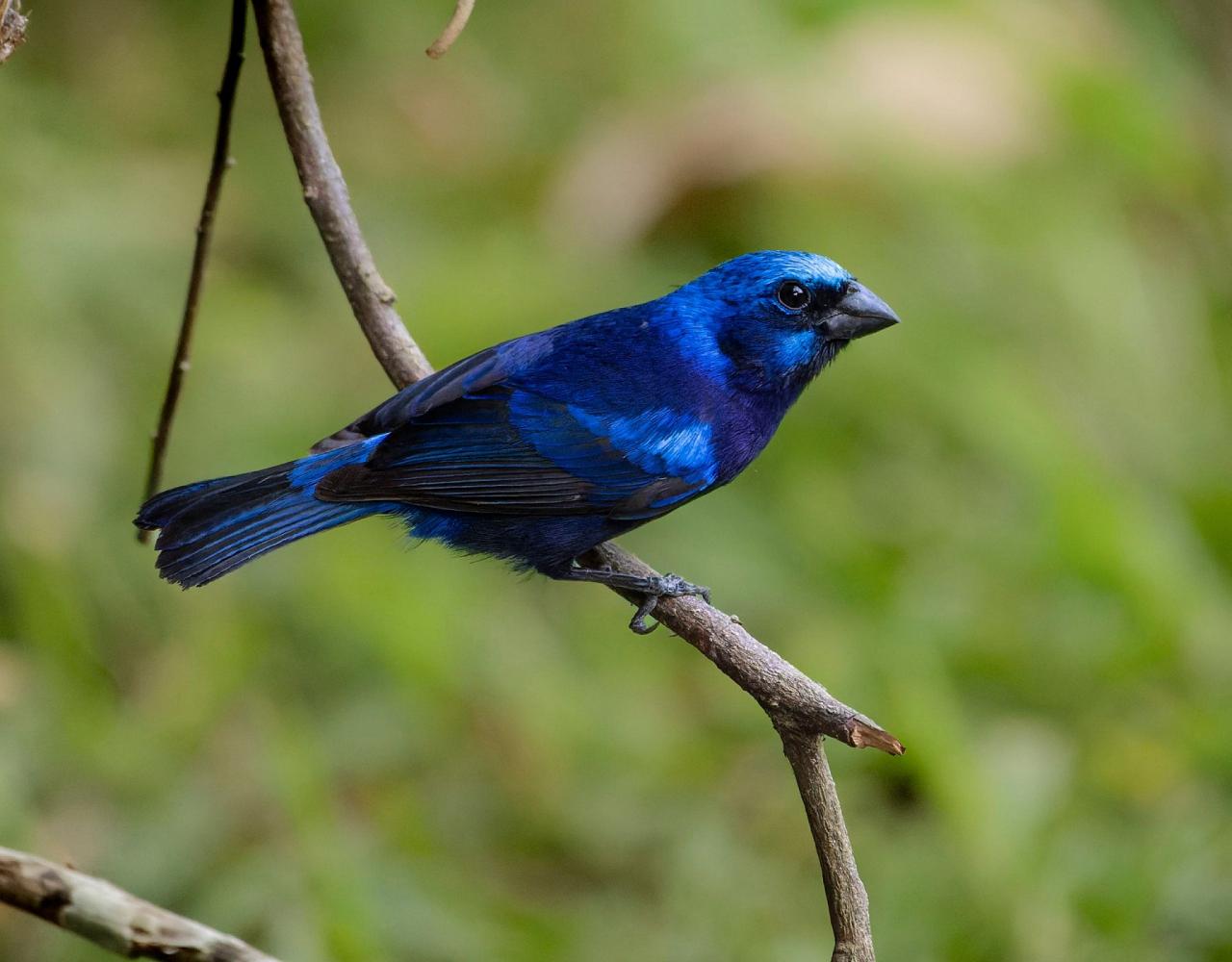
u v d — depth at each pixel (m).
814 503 12.60
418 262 14.41
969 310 14.22
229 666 11.15
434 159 16.03
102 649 11.34
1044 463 12.46
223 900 9.51
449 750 11.18
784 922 10.12
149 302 12.99
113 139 15.02
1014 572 12.41
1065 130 15.52
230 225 14.45
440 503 8.49
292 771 10.01
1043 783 10.39
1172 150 15.64
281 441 12.39
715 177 14.41
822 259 9.13
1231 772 10.86
